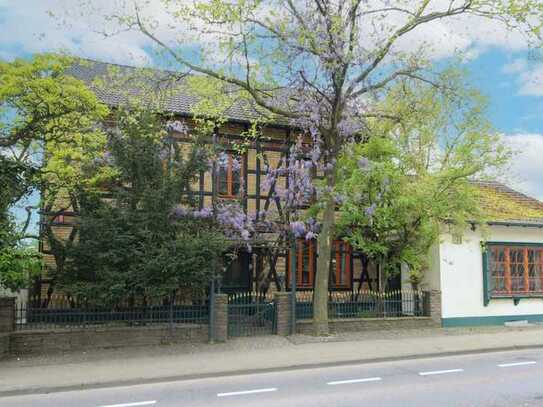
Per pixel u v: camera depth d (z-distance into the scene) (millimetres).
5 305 11352
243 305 13734
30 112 12047
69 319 12328
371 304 15734
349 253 18938
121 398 8148
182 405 7664
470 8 13016
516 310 17359
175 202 12391
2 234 10641
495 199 19812
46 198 12352
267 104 14859
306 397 8008
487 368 10289
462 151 14398
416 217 14602
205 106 14289
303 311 15477
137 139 12430
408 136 15742
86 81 18203
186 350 11828
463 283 16688
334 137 14539
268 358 10992
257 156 17578
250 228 14625
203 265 12133
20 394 8484
